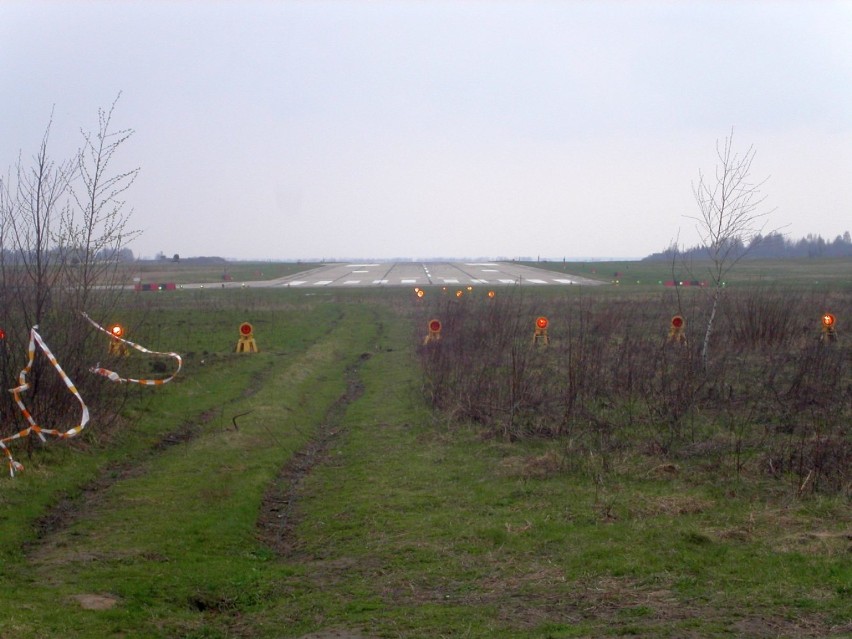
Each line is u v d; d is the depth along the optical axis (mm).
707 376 16656
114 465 11789
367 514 9609
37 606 6520
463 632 6156
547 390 15648
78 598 6809
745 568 7375
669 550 7895
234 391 17797
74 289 13164
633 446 12172
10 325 12438
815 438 11539
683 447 12031
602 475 10758
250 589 7387
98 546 8352
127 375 15305
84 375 12922
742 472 10648
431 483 10836
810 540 8008
